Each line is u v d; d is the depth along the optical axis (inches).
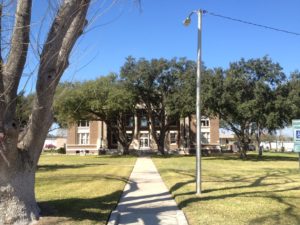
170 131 2915.8
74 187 651.5
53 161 1630.2
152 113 2422.5
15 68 324.8
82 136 3016.7
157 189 632.4
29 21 325.7
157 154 2465.6
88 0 344.2
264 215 409.1
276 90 1695.4
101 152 2748.5
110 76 2149.4
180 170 1061.1
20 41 323.6
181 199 514.0
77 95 1926.7
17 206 349.7
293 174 932.0
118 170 1067.9
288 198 522.3
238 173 964.0
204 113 1818.4
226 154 2578.7
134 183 721.6
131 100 2097.7
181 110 1932.8
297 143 616.7
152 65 2171.5
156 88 2218.3
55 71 339.0
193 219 393.7
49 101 343.0
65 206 450.9
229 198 522.6
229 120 1855.3
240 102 1692.9
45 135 360.2
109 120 2341.3
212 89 1681.8
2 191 344.5
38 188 636.7
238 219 391.2
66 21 335.6
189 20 599.2
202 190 605.0
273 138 4933.6
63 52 341.7
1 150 328.8
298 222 376.8
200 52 574.2
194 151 2829.7
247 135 1963.6
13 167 344.8
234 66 1722.4
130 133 2918.3
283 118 1696.6
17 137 332.8
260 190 607.5
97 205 466.6
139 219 405.7
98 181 753.6
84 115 2233.0
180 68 2176.4
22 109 355.9
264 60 1686.8
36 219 363.6
